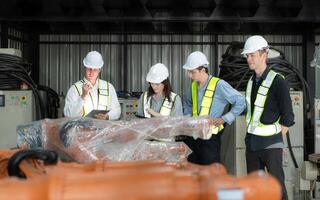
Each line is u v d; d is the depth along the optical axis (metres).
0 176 1.45
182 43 4.75
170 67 4.76
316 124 3.67
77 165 1.31
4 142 3.42
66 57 4.77
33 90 3.71
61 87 4.78
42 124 1.72
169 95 2.93
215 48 4.72
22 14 3.69
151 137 1.73
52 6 3.72
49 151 1.35
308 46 4.65
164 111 2.92
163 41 4.75
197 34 4.72
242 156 3.49
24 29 4.52
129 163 1.27
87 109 2.75
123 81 4.76
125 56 4.73
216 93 2.86
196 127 1.84
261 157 2.62
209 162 2.81
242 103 2.80
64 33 4.74
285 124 2.51
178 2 3.73
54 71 4.78
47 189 0.89
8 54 3.57
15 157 1.29
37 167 1.34
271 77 2.58
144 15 3.79
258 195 0.90
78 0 3.67
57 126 1.68
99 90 2.82
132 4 3.74
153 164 1.25
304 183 3.48
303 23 4.42
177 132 1.83
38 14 3.72
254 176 0.96
